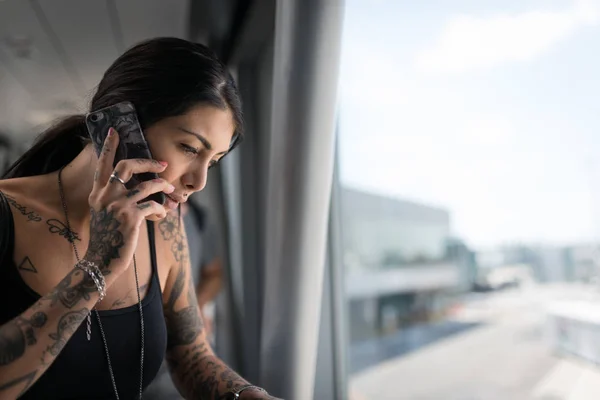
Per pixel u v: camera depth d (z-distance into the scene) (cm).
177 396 163
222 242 286
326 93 137
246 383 105
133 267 101
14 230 90
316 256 149
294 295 151
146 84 89
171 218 114
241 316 282
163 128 88
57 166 103
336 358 203
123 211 84
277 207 154
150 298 104
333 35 133
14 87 394
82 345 92
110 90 93
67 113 109
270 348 159
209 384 107
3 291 88
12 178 101
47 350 77
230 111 93
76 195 98
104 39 317
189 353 114
